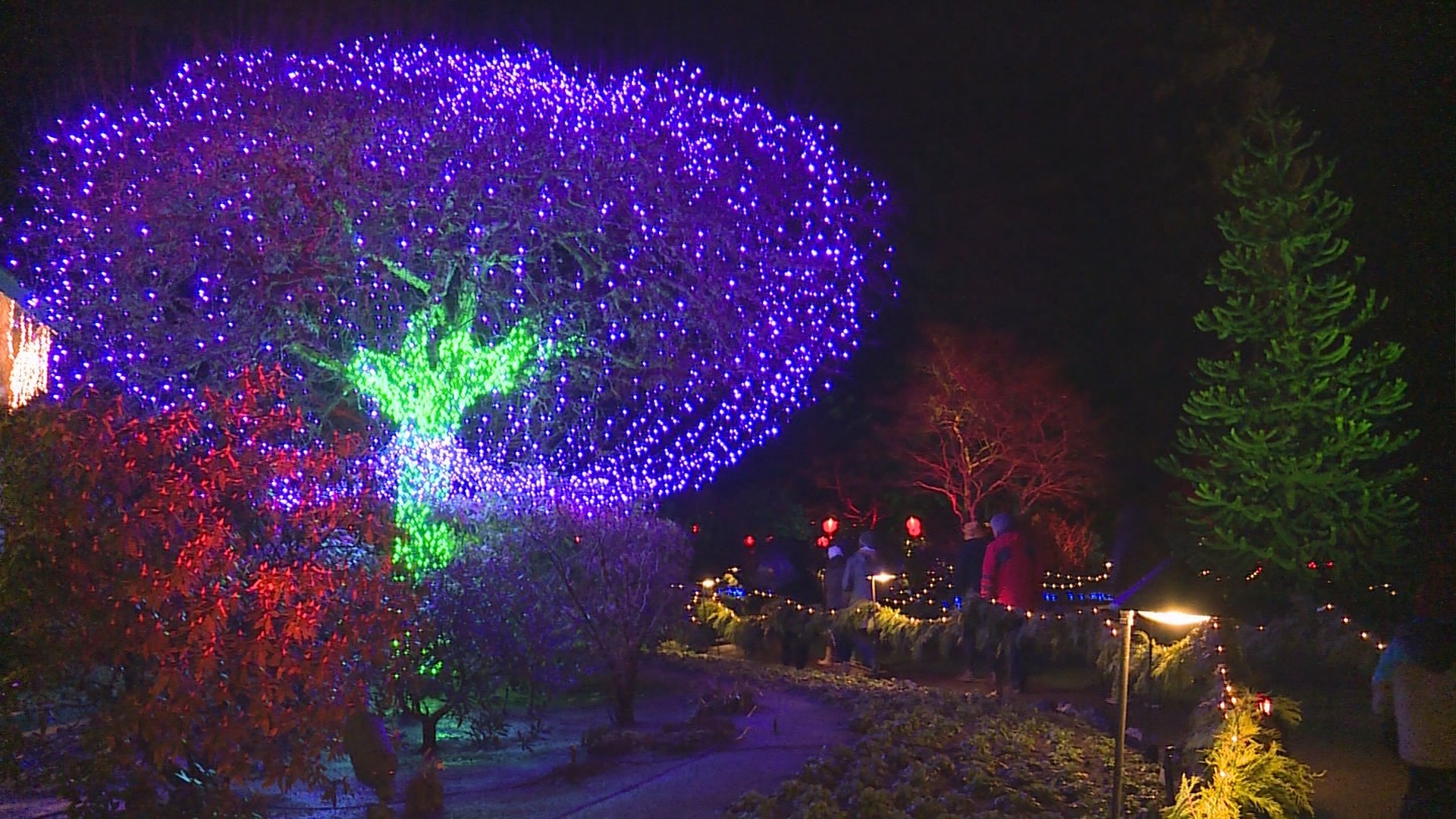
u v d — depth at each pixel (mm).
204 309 13461
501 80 14391
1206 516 20094
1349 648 12781
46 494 5102
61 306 13102
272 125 13336
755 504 27312
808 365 17344
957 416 29609
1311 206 20812
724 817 6789
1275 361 19766
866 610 13992
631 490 11438
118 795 5266
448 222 14031
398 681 6906
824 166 16266
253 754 5410
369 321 13594
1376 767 9203
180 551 5223
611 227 14898
